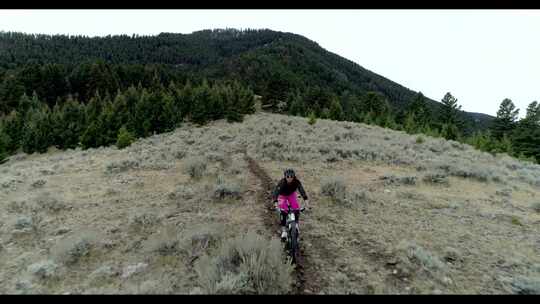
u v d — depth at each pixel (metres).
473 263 5.33
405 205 8.46
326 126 31.12
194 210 8.16
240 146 21.22
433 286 4.62
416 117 59.88
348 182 10.97
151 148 23.22
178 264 5.35
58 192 10.89
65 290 4.70
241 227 6.82
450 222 7.26
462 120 61.12
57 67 74.50
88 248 6.03
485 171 12.51
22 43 168.12
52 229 7.26
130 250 6.01
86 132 31.23
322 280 4.76
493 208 8.41
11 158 30.14
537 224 7.27
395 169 13.48
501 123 55.44
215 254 5.27
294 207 5.89
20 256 5.92
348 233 6.55
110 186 11.50
